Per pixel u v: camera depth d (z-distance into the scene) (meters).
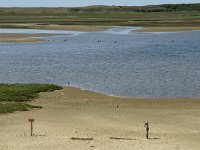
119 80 50.53
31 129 28.95
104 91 44.75
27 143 26.81
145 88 45.97
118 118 33.91
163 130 30.30
